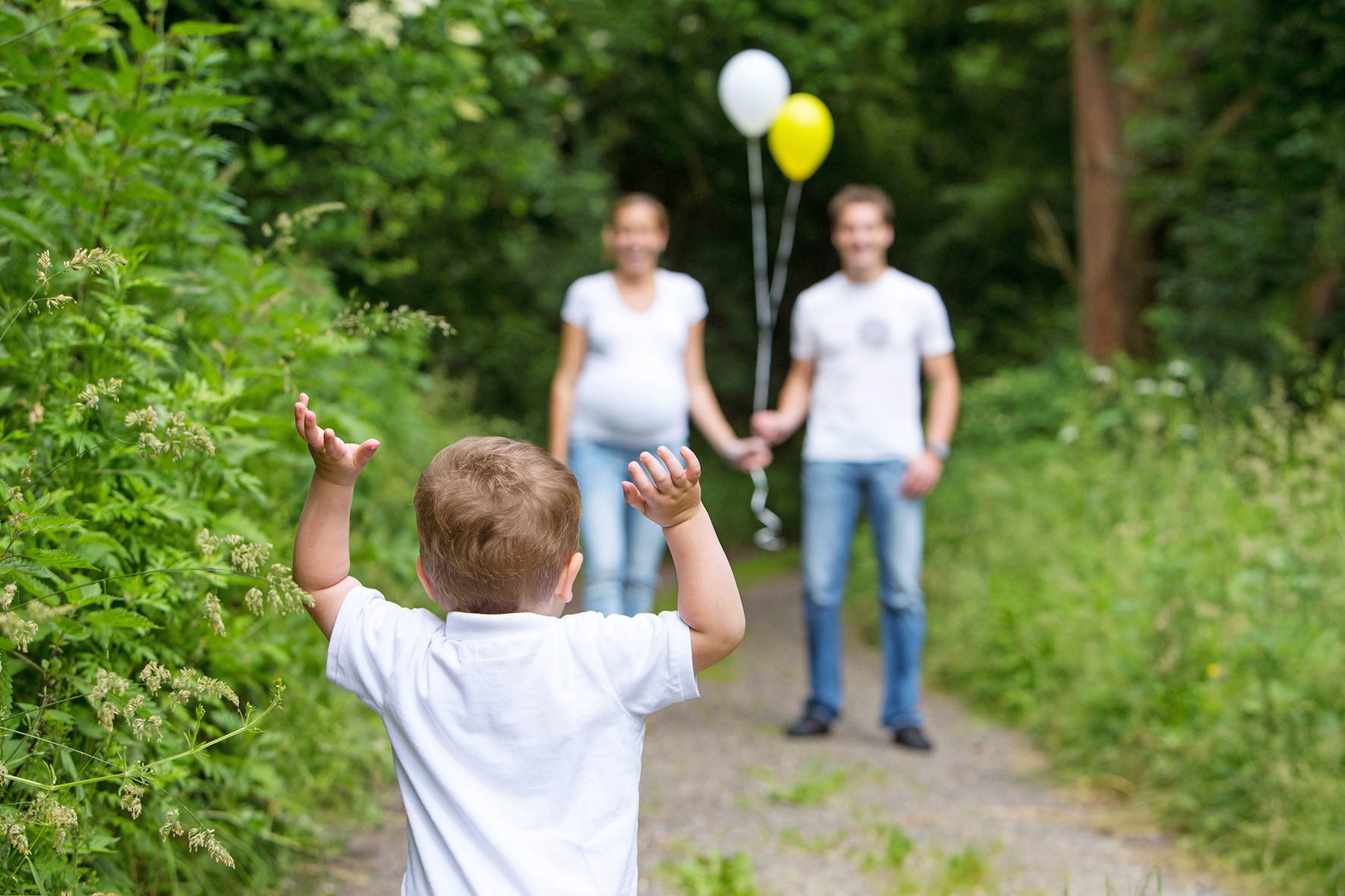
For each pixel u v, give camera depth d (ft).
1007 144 57.31
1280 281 30.32
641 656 5.03
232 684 7.47
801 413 15.29
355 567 10.52
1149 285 35.58
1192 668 12.20
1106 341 35.70
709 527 5.23
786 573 34.83
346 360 11.77
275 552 7.70
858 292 14.58
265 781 7.69
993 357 64.49
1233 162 30.04
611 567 13.30
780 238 62.75
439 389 17.16
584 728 4.90
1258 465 13.62
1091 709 13.41
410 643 5.16
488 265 24.59
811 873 9.91
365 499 11.03
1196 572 13.29
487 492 5.12
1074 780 12.75
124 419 6.05
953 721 15.99
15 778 4.79
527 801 4.82
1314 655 11.18
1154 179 33.24
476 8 12.94
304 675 8.93
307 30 12.00
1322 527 12.44
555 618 5.16
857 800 12.07
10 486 5.53
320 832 8.66
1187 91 31.76
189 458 6.64
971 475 28.50
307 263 12.37
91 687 5.67
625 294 13.87
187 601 6.84
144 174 7.95
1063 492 21.34
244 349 7.98
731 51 33.88
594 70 20.75
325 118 12.75
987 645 17.47
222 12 11.96
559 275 39.81
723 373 61.05
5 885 4.95
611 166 44.93
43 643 5.96
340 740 9.40
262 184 12.34
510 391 35.29
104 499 6.15
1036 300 64.90
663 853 10.25
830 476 14.53
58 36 7.29
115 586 6.05
